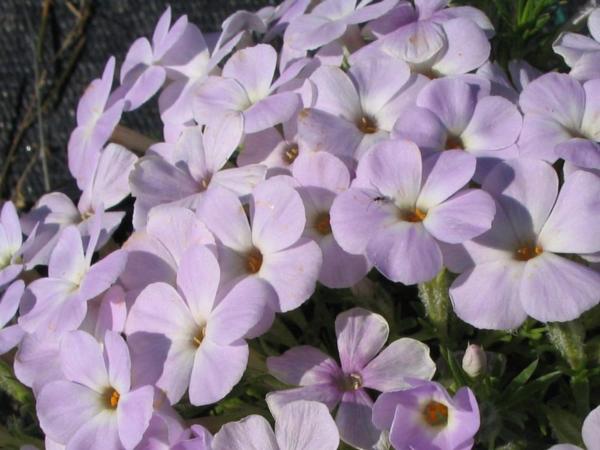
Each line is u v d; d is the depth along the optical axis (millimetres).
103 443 128
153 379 129
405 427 120
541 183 127
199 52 177
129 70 178
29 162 273
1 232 164
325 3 164
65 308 138
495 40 189
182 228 138
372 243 124
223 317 126
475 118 139
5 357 168
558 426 138
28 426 179
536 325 154
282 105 147
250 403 156
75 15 281
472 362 129
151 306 134
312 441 119
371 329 134
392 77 148
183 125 171
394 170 130
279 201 133
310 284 128
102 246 162
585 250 121
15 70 282
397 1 152
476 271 125
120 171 162
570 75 144
